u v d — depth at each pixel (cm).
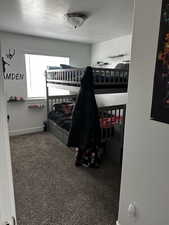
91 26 294
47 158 287
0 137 46
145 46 105
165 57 92
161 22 92
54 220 163
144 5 103
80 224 159
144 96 110
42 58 414
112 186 215
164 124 99
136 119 118
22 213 170
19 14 241
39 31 335
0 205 47
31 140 367
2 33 344
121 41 371
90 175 240
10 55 362
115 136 277
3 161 48
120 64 322
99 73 235
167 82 92
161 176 105
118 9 220
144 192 119
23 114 402
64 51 426
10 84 375
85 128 218
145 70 107
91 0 195
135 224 131
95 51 454
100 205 183
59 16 248
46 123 429
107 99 423
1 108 47
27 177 231
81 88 214
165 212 105
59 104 412
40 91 426
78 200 190
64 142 344
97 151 265
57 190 206
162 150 102
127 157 131
